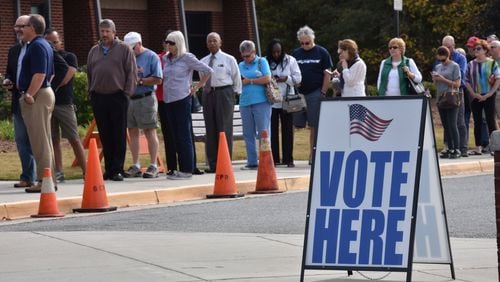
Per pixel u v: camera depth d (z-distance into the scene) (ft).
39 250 40.06
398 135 32.32
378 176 32.37
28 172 59.06
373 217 32.27
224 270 36.09
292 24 200.95
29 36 55.16
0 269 36.22
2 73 110.63
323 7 195.42
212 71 64.95
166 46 64.59
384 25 186.39
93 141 52.80
